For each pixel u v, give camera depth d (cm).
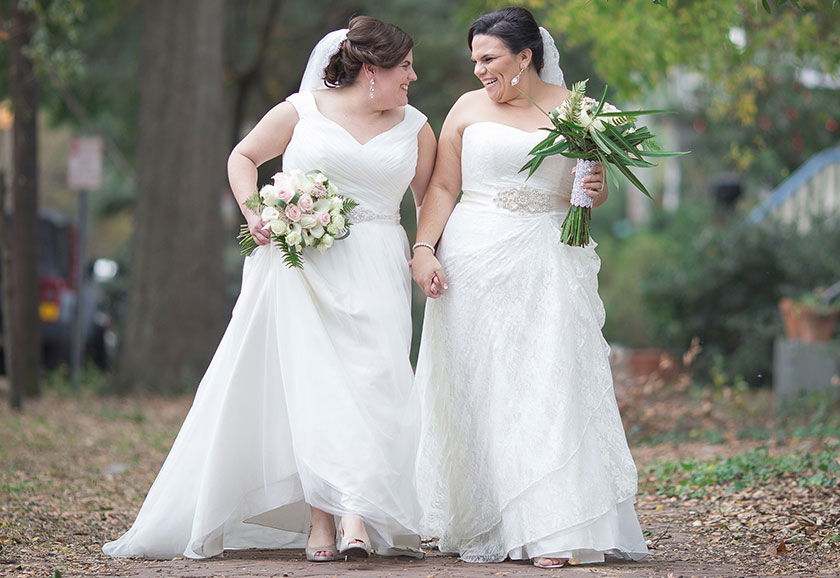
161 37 2214
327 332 793
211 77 2220
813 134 2586
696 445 1462
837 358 2005
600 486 774
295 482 791
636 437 1522
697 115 2897
